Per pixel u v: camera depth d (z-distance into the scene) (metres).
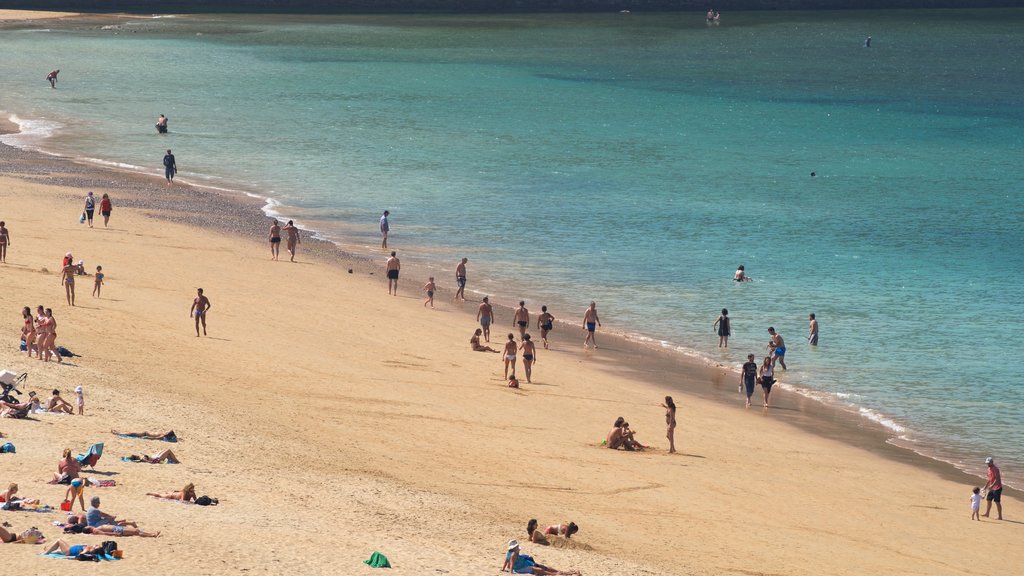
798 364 47.88
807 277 61.19
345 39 190.88
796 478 35.31
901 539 30.83
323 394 38.69
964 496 35.03
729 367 47.78
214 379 38.75
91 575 20.31
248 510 26.11
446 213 75.38
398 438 34.88
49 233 60.53
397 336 48.25
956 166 96.81
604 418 39.81
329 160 93.19
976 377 46.16
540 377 44.53
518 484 31.81
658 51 186.00
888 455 38.50
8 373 32.69
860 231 72.31
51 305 45.44
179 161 90.12
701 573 26.02
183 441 31.28
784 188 86.50
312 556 23.05
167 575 20.77
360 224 71.56
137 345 41.62
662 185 86.62
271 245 61.19
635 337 51.31
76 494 24.41
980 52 189.12
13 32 187.38
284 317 49.09
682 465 35.47
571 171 91.44
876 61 178.75
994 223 74.75
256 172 87.31
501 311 54.50
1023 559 29.92
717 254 66.12
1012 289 58.72
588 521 29.30
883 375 46.53
